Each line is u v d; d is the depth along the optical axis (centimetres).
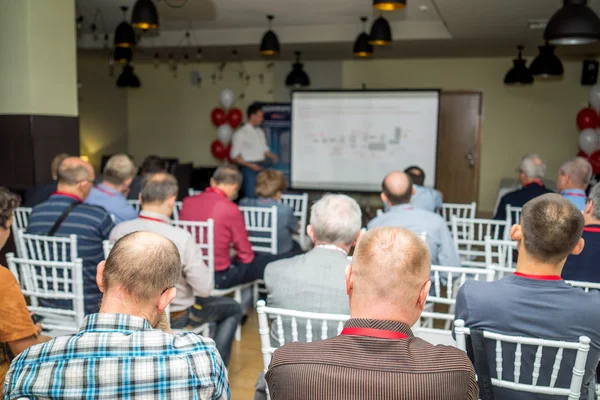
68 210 238
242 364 289
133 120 1066
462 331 136
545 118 866
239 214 307
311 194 879
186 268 222
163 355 99
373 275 99
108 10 644
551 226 135
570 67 849
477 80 880
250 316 363
